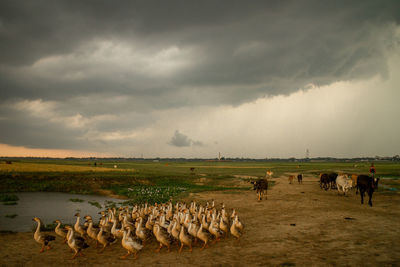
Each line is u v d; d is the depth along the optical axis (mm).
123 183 42375
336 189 32969
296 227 14117
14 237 13648
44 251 11391
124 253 11133
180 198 27781
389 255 9492
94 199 29516
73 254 10992
